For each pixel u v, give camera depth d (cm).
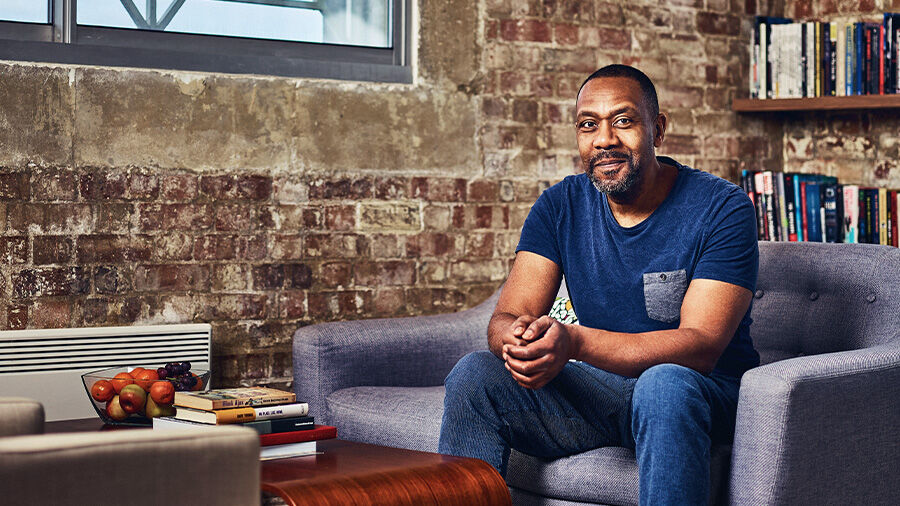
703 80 382
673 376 184
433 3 338
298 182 320
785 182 363
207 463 126
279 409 187
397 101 333
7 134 286
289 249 320
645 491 179
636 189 217
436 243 340
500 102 348
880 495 202
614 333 200
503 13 348
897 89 353
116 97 298
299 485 157
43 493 115
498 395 198
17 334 281
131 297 301
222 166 311
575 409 204
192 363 301
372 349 271
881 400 200
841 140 388
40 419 145
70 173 293
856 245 248
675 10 376
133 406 208
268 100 316
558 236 230
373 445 200
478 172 346
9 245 287
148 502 122
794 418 184
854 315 238
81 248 295
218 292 312
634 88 217
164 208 304
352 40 343
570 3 358
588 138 218
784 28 374
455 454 196
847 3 387
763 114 394
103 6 309
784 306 252
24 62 290
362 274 330
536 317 225
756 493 186
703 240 211
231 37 325
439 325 286
